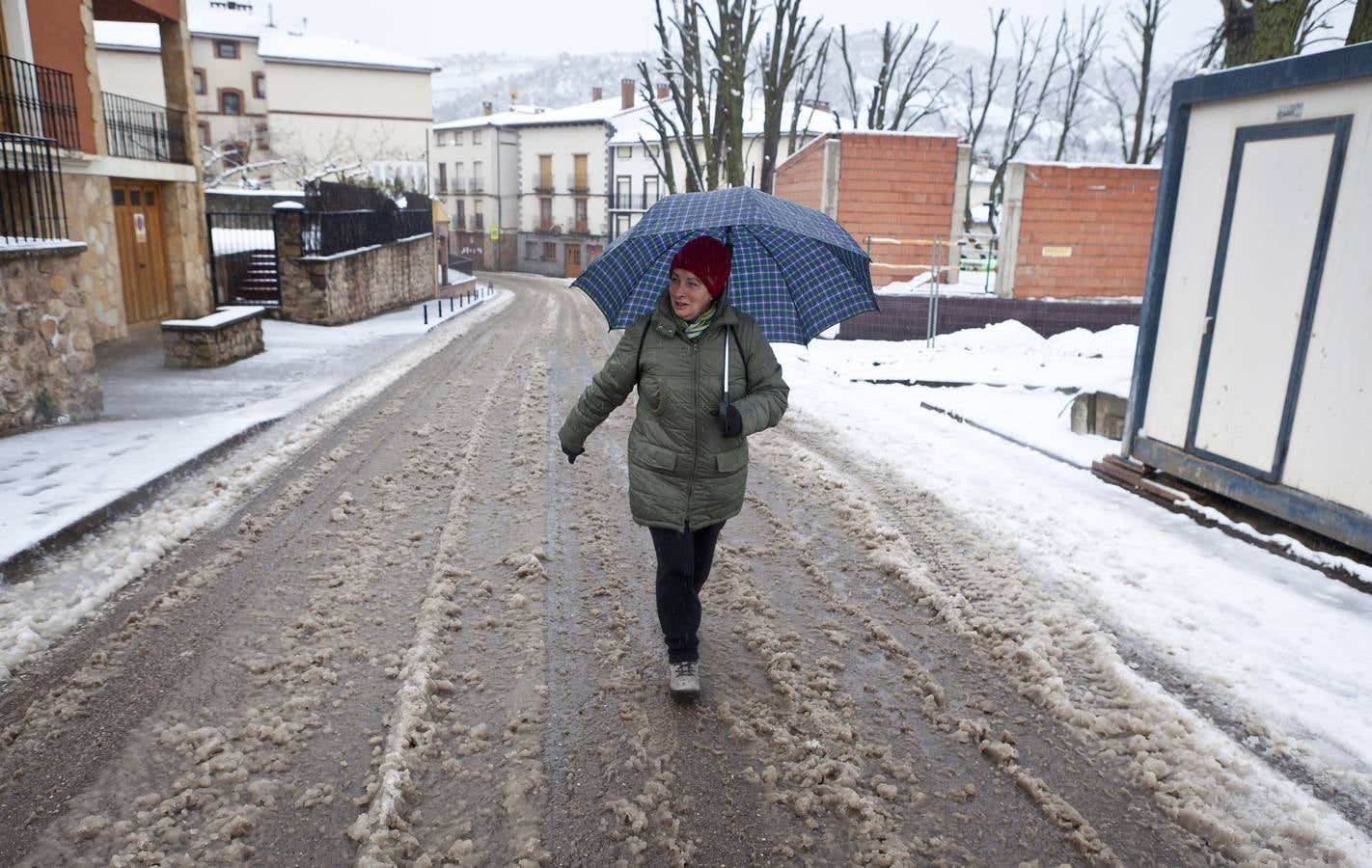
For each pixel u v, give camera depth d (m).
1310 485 4.68
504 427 8.26
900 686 3.50
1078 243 15.46
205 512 5.39
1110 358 12.87
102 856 2.44
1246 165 5.10
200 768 2.84
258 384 10.35
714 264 3.03
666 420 3.17
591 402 3.30
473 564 4.72
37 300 7.25
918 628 4.02
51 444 6.71
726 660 3.71
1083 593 4.31
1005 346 13.67
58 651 3.61
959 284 17.31
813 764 2.96
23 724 3.07
